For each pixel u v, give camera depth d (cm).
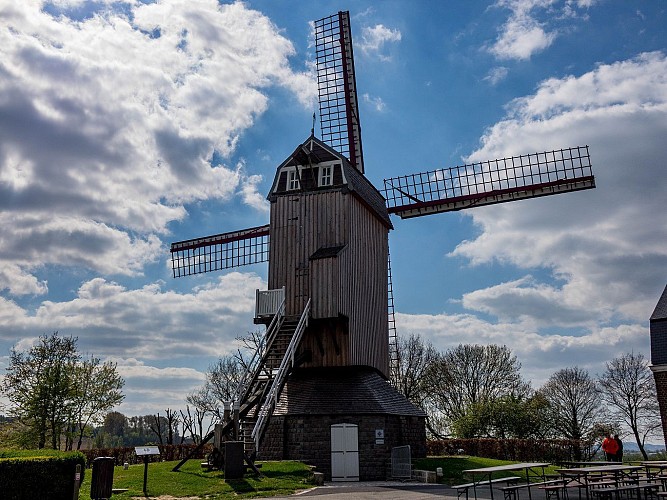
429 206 4253
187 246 4406
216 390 7356
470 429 6191
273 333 3222
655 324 3991
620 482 1912
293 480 2514
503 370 7288
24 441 4806
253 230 4234
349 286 3403
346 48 4378
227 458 2461
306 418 3052
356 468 2991
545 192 4031
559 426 6681
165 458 4891
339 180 3519
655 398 6850
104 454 4950
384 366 3844
